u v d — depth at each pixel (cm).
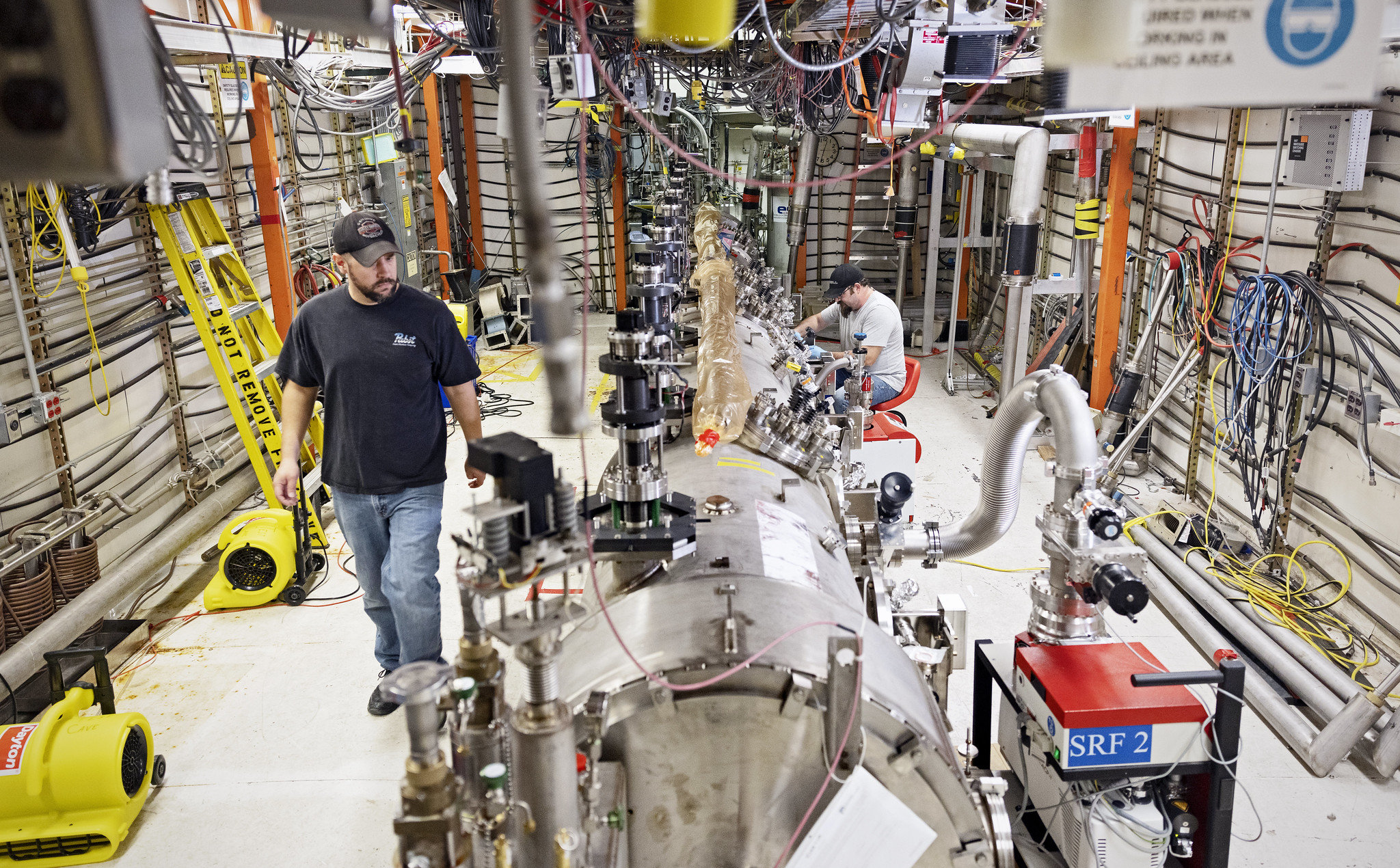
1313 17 83
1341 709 310
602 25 257
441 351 298
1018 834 240
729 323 311
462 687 106
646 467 156
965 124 538
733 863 138
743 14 204
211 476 509
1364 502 369
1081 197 558
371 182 698
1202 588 394
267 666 362
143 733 283
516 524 104
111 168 55
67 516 395
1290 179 387
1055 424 231
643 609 150
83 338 419
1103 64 85
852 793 127
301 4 62
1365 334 361
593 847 123
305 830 275
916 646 189
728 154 1047
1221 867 210
